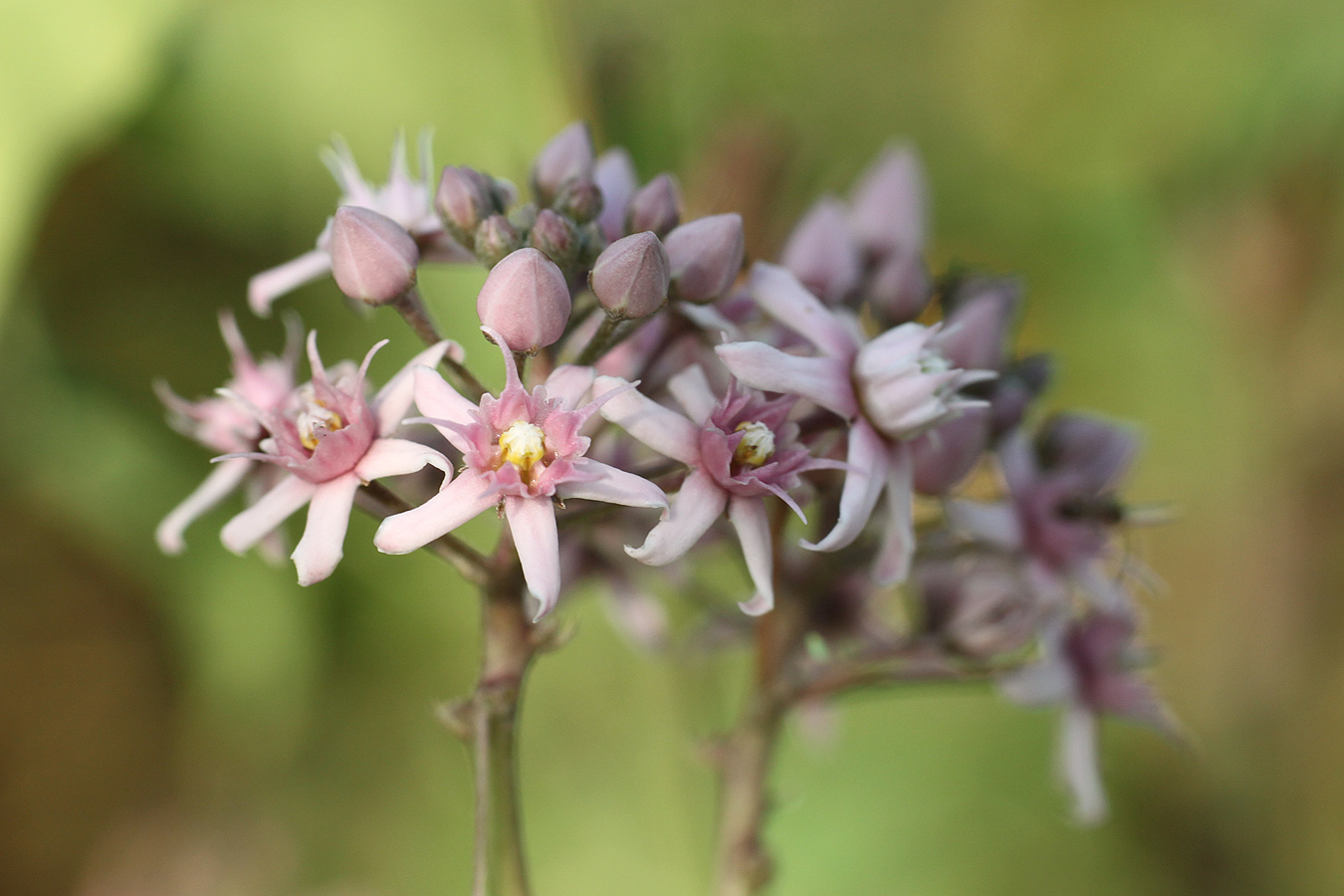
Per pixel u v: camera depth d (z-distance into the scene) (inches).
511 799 5.1
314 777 7.5
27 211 6.6
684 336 5.2
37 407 7.2
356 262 5.0
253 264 7.5
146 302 7.4
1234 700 7.7
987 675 5.5
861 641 5.7
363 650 7.3
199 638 7.3
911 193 5.9
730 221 5.1
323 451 4.9
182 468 7.4
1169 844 7.3
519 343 5.0
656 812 6.6
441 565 7.2
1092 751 5.6
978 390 5.4
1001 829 6.9
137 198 7.2
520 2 6.7
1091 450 5.6
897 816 6.8
